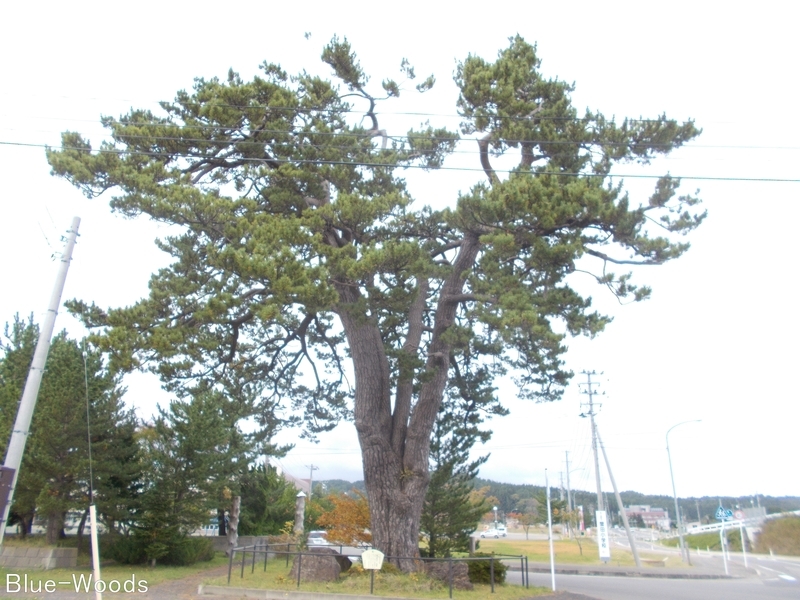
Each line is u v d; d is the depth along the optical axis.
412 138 19.00
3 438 19.50
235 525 29.00
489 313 14.94
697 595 20.33
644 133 16.83
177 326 16.02
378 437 18.31
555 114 17.66
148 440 24.59
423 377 17.72
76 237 13.19
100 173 16.19
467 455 23.36
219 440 22.45
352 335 18.88
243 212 16.69
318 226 16.27
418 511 18.34
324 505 48.31
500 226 15.54
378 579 16.39
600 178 15.98
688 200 16.39
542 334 14.09
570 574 29.72
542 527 103.69
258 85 17.84
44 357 12.28
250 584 16.30
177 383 19.45
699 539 78.56
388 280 17.34
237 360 20.80
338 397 22.77
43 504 19.36
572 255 15.16
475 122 17.69
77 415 19.61
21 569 18.72
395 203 16.73
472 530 23.42
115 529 23.28
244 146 17.62
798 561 46.66
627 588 22.25
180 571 20.28
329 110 18.50
